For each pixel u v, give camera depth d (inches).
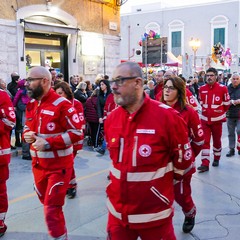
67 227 161.3
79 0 484.1
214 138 267.0
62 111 132.4
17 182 234.1
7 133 152.5
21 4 412.8
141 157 86.0
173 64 903.1
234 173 250.5
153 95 305.1
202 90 262.8
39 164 134.0
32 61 453.1
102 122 320.8
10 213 179.2
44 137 133.0
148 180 86.4
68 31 467.2
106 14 529.7
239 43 1587.1
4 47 398.3
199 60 1571.1
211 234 154.3
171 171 92.3
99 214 176.6
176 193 148.3
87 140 361.7
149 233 89.0
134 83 86.0
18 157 305.7
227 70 1112.2
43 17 446.6
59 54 487.8
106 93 327.0
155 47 529.7
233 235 153.5
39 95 133.2
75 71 491.2
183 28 1688.0
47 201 128.8
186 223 155.5
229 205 188.5
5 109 148.3
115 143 89.6
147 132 86.6
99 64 526.9
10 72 406.6
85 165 277.6
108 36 536.1
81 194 206.7
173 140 88.4
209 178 237.8
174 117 88.6
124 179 87.4
